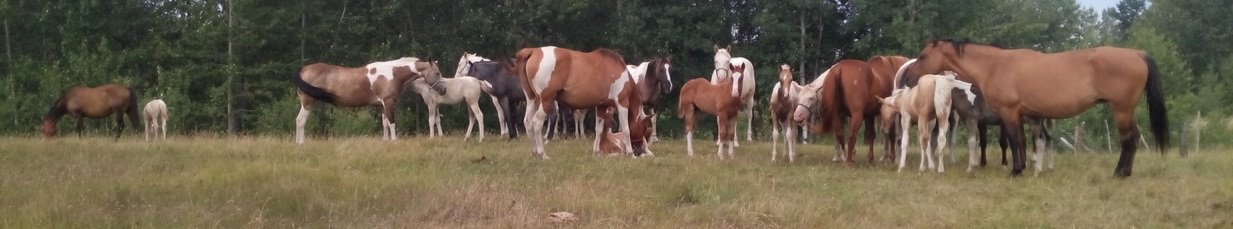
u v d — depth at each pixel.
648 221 8.98
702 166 13.12
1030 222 9.23
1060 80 12.00
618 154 14.88
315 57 30.62
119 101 20.19
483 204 9.56
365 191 9.98
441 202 9.59
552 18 29.84
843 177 12.51
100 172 12.11
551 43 30.77
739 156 16.02
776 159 15.51
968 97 13.24
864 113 14.78
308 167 11.93
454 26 30.31
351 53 29.45
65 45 29.56
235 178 10.76
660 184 11.25
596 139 15.20
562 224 8.87
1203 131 29.12
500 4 30.88
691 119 15.77
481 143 17.92
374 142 16.86
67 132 27.53
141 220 8.68
